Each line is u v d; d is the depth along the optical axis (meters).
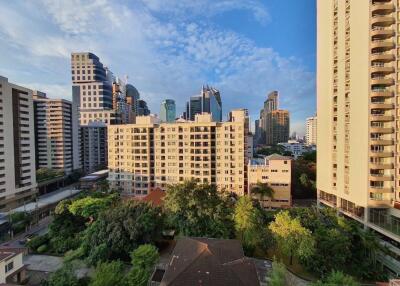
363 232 47.56
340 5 62.19
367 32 53.06
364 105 54.06
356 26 56.44
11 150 87.69
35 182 100.31
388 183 53.03
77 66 181.62
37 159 128.38
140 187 97.50
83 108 179.12
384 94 52.25
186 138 93.06
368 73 52.97
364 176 54.16
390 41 52.44
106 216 50.50
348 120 59.53
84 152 150.38
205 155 91.50
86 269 44.06
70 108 134.88
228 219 53.53
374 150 53.50
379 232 51.03
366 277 43.91
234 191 90.62
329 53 67.25
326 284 33.00
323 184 71.06
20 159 92.69
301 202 91.56
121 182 100.12
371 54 52.78
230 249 39.06
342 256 43.47
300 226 45.50
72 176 130.25
